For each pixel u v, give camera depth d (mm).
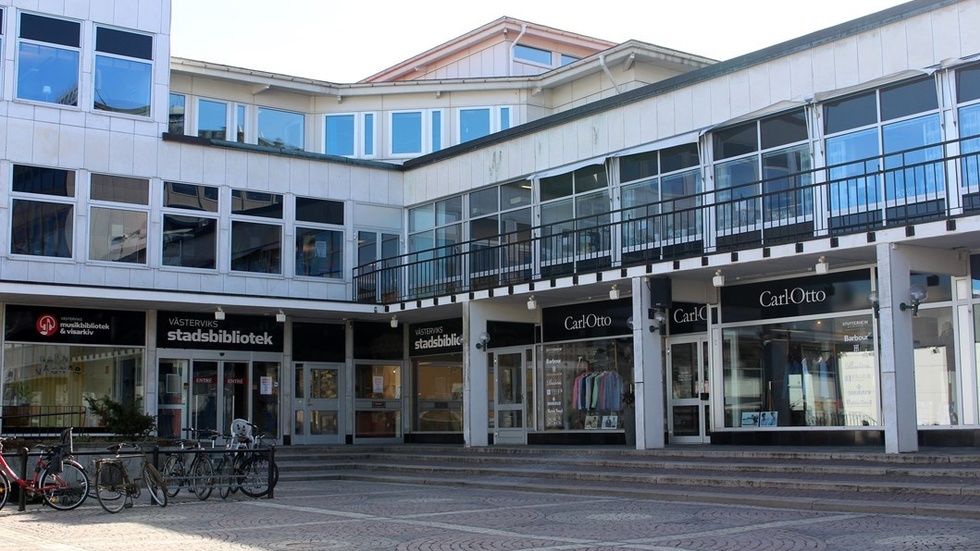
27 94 22031
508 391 24234
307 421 25719
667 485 15094
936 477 13148
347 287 25922
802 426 18484
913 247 15781
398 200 26891
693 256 18297
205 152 24203
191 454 15562
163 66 23812
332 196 25906
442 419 26188
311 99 31312
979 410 16125
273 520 12641
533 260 22984
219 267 24109
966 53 15953
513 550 9586
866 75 17219
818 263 16984
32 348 22188
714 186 19609
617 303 21828
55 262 22016
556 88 31531
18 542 10820
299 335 25812
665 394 20953
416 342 27016
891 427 15070
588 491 15148
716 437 19875
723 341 19938
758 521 11328
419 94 31234
